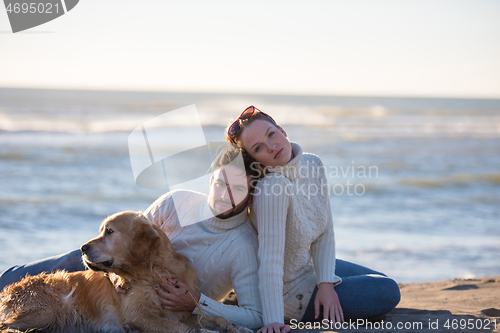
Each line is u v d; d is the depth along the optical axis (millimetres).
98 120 31875
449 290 4664
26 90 93625
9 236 7555
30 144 19562
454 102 105750
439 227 8922
